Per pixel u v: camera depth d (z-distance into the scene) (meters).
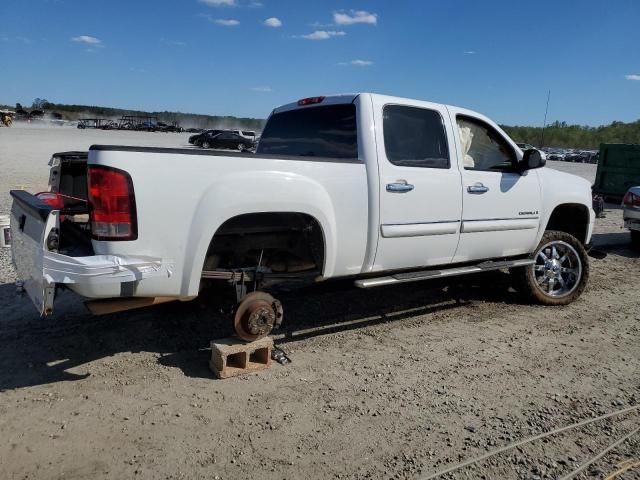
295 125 5.29
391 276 4.82
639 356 4.78
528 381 4.19
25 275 3.87
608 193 17.19
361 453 3.15
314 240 4.39
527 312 5.92
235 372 4.04
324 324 5.27
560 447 3.29
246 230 4.17
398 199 4.64
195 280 3.70
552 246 6.14
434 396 3.87
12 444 3.10
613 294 6.82
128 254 3.45
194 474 2.90
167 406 3.58
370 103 4.64
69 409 3.50
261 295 4.09
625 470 3.08
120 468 2.93
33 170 18.23
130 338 4.65
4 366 4.05
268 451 3.13
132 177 3.41
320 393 3.85
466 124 5.42
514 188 5.56
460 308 5.97
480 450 3.22
